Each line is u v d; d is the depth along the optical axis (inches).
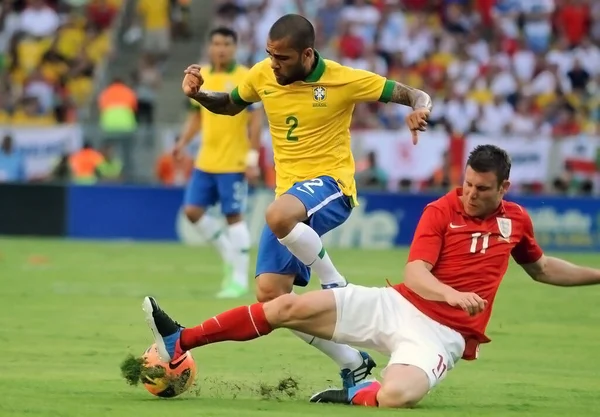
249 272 1936.5
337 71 893.2
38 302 1451.8
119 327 1222.3
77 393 816.3
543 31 3110.2
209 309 1391.5
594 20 3139.8
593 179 2422.5
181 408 746.8
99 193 2524.6
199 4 3319.4
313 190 887.1
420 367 747.4
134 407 748.0
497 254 773.9
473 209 769.6
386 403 751.7
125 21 3297.2
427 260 762.2
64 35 3282.5
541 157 2428.6
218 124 1518.2
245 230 1549.0
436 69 2952.8
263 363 1002.7
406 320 760.3
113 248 2331.4
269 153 2453.2
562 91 2935.5
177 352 776.9
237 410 741.3
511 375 963.3
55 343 1099.9
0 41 3270.2
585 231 2405.3
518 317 1384.1
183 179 2527.1
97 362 983.6
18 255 2142.0
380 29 3058.6
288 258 909.8
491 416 747.4
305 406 765.9
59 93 3112.7
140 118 2989.7
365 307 765.9
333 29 3117.6
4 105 3019.2
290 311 764.0
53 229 2539.4
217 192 1553.9
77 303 1445.6
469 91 2883.9
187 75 905.5
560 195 2400.3
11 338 1128.8
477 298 725.9
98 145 2546.8
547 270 813.2
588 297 1616.6
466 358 776.9
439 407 782.5
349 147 924.0
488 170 754.8
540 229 2402.8
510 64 2967.5
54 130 2554.1
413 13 3134.8
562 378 949.2
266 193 2443.4
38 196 2539.4
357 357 823.7
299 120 898.7
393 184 2470.5
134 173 2541.8
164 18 3243.1
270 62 908.6
